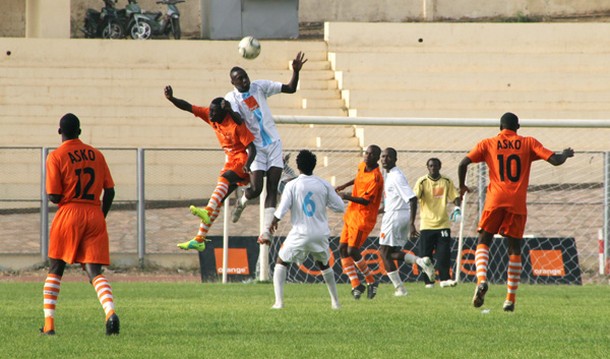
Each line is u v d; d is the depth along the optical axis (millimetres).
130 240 86125
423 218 62156
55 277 33906
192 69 131000
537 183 105062
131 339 32562
